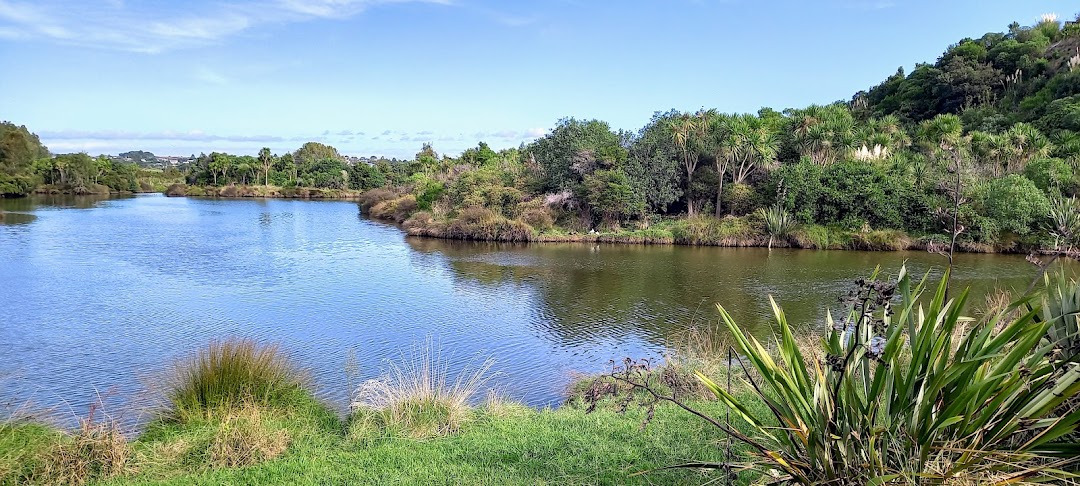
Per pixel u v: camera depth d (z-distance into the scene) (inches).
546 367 437.7
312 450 231.0
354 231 1541.6
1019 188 1184.2
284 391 282.0
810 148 1673.2
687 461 199.9
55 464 209.9
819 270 956.6
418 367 431.8
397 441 239.1
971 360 107.1
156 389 296.4
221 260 987.9
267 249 1144.2
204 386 271.0
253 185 3476.9
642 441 223.5
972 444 108.3
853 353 126.8
